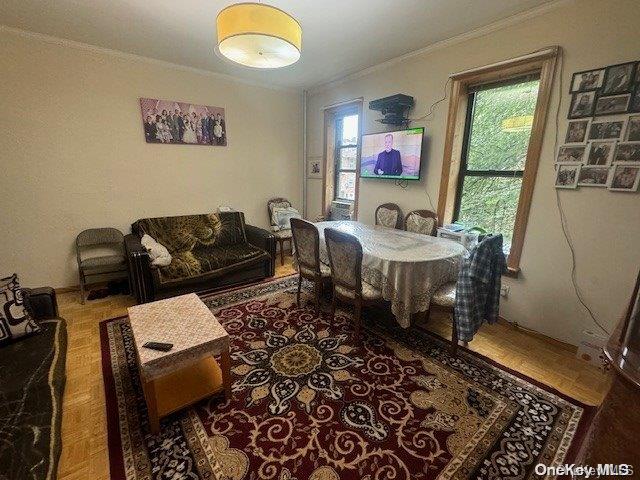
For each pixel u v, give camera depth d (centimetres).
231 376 184
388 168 340
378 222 358
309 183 488
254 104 419
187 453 139
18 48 267
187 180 381
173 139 360
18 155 281
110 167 327
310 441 145
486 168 281
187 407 163
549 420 158
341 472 130
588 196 207
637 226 190
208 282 313
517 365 207
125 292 316
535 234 237
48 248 308
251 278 348
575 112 207
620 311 202
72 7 226
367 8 225
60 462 133
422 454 139
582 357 215
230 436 148
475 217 295
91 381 185
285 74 381
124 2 219
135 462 134
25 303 180
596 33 195
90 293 311
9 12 235
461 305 195
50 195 301
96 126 313
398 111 317
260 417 159
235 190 425
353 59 329
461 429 152
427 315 259
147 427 152
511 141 260
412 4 219
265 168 448
